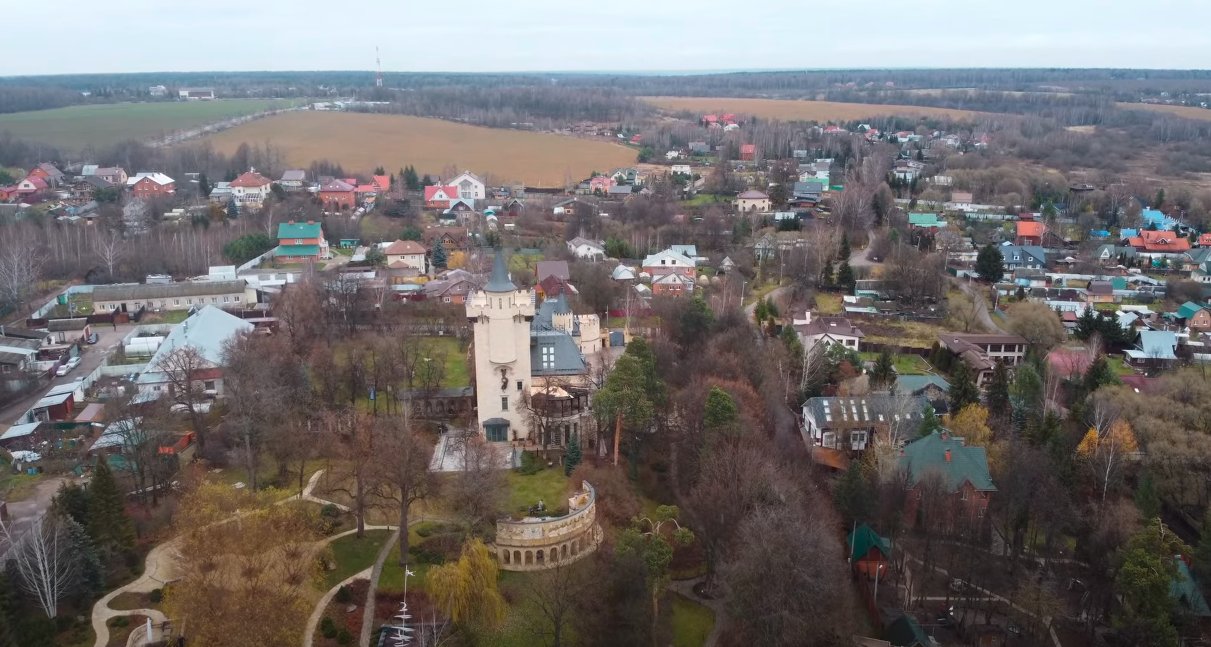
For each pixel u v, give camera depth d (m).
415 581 89.94
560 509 102.50
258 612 71.44
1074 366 167.88
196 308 195.12
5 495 110.19
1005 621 100.50
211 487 84.06
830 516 110.44
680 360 156.75
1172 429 128.38
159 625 81.94
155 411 120.00
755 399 133.12
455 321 180.25
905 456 120.12
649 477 120.31
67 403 136.12
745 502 99.75
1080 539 112.56
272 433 109.62
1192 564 103.88
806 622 86.12
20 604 80.62
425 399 133.00
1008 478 113.06
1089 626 100.19
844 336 185.75
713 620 94.25
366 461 96.50
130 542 92.00
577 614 86.44
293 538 79.69
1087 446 130.00
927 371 177.00
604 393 113.94
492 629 84.50
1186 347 187.25
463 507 96.56
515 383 124.62
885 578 106.62
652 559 88.44
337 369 141.25
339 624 83.31
